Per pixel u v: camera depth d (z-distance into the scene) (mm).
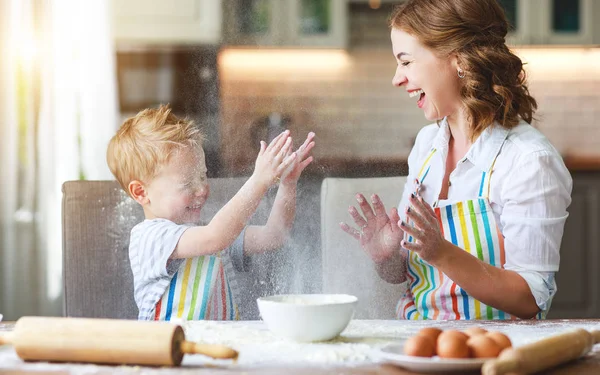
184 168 1367
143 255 1283
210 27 3238
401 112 3465
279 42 3307
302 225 1376
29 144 2955
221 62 3240
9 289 2914
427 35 1293
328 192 1424
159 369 747
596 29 3389
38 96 2992
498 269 1194
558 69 3541
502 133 1298
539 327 991
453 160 1358
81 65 3064
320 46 3355
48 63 3014
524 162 1250
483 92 1303
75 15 3076
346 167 1568
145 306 1285
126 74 3221
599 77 3541
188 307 1276
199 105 2068
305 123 2186
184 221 1371
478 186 1299
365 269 1354
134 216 1378
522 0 3383
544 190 1234
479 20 1301
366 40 3465
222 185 1388
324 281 1352
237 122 1538
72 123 3033
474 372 724
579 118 3545
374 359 783
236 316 1310
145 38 3213
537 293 1197
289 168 1336
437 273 1297
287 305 849
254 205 1288
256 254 1327
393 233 1308
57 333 767
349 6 3449
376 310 1355
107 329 762
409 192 1430
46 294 2926
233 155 1461
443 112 1339
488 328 986
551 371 729
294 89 3365
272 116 2205
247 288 1324
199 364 764
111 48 3117
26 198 2934
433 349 746
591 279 3049
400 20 1325
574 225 3051
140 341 744
